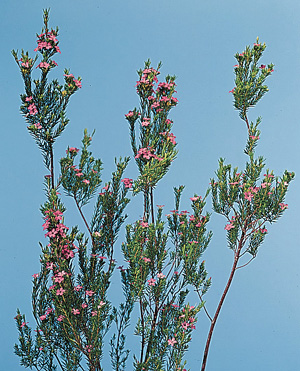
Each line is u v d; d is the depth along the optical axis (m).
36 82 0.76
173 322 0.81
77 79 0.78
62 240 0.75
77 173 0.79
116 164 0.81
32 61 0.76
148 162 0.76
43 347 0.80
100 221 0.81
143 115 0.82
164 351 0.79
